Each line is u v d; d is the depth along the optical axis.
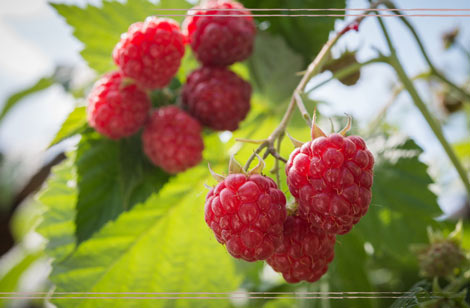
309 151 0.16
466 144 0.30
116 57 0.20
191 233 0.26
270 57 0.25
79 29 0.24
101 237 0.25
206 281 0.26
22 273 0.30
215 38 0.21
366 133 0.26
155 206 0.25
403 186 0.25
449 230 0.25
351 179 0.16
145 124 0.22
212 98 0.21
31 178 0.35
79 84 0.29
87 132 0.22
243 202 0.16
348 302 0.25
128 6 0.24
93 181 0.23
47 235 0.24
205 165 0.25
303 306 0.26
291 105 0.18
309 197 0.16
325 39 0.24
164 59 0.20
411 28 0.23
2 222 0.36
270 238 0.16
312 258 0.17
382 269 0.27
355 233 0.25
